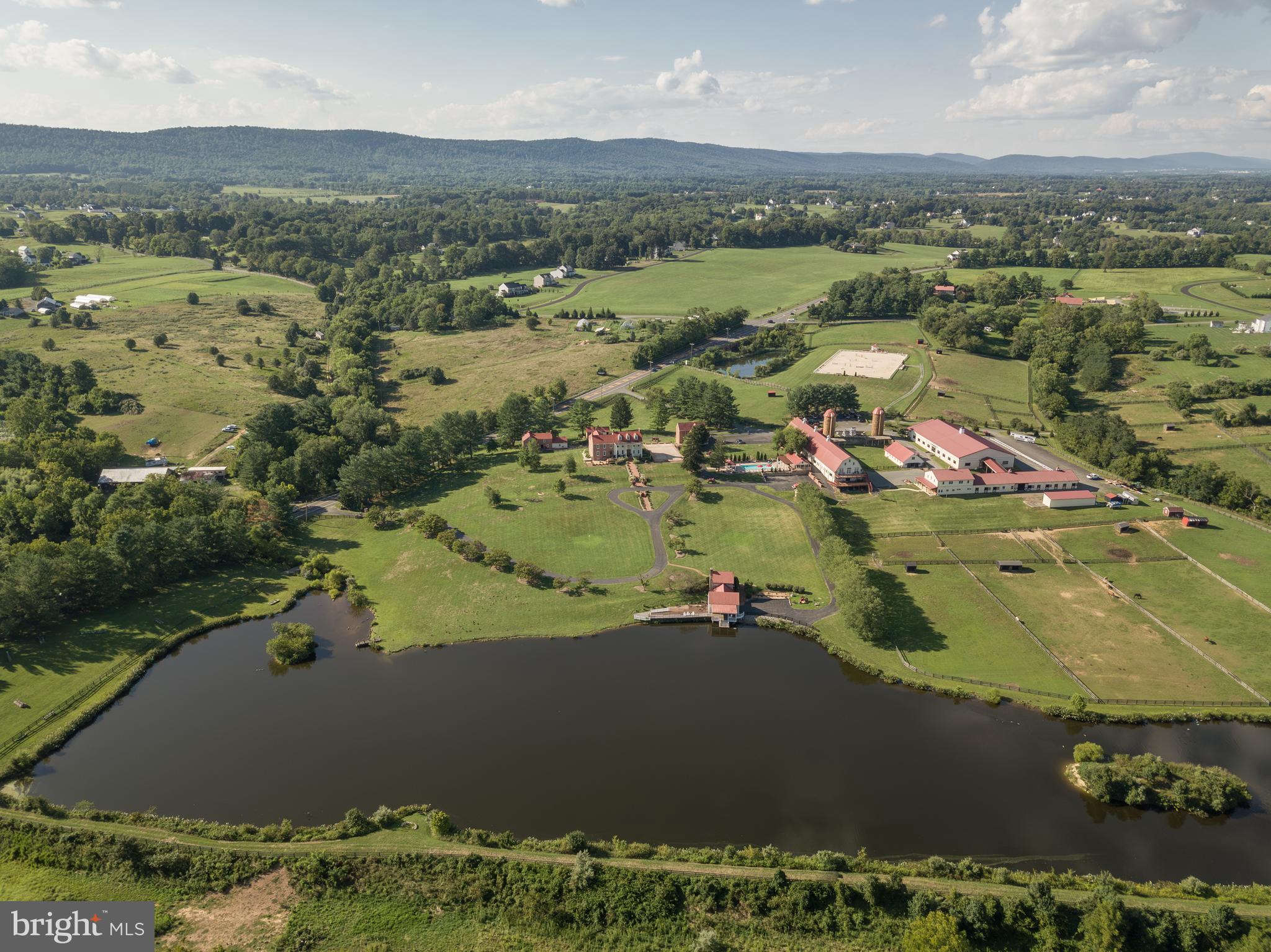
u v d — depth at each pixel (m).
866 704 110.94
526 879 79.19
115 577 132.88
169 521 151.12
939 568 145.38
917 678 115.50
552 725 106.31
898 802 92.06
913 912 74.75
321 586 144.75
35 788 94.81
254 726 106.69
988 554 149.88
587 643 127.62
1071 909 74.69
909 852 84.81
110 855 81.50
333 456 188.25
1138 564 144.62
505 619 133.25
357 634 130.75
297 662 122.25
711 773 96.81
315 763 98.94
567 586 141.62
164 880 79.81
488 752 100.81
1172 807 90.81
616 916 76.25
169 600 137.50
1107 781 91.50
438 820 86.00
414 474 186.88
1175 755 99.75
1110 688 111.88
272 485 170.12
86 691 112.69
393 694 114.12
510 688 115.38
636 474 188.12
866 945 73.62
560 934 75.06
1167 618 128.12
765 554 152.00
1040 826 88.50
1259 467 183.88
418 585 143.88
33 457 181.50
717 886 78.06
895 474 187.50
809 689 114.81
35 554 131.75
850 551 147.25
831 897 77.25
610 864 80.56
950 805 91.62
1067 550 150.00
